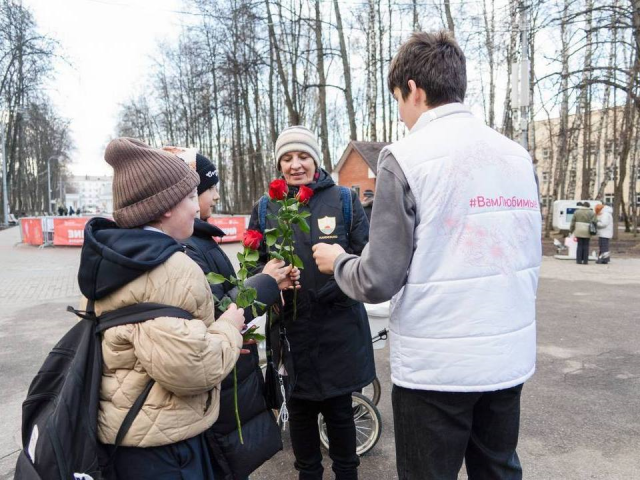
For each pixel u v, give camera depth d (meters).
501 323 1.38
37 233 16.72
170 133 39.47
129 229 1.42
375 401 3.40
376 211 1.41
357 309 2.32
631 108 15.90
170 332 1.27
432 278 1.37
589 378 4.14
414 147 1.41
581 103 16.73
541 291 8.08
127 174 1.44
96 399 1.32
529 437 3.15
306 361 2.24
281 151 2.33
